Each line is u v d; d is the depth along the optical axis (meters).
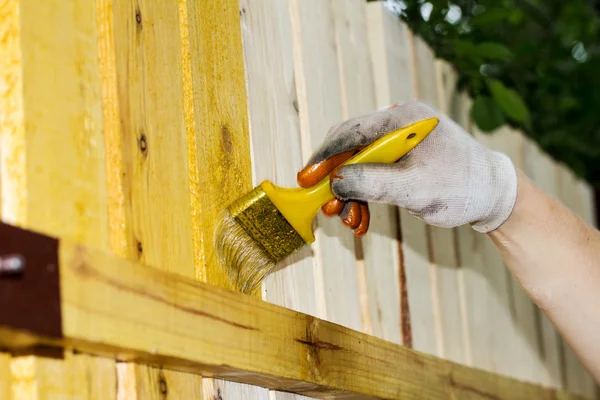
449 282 2.53
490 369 2.73
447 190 1.57
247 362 1.40
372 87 2.32
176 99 1.50
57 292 1.05
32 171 1.17
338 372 1.66
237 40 1.71
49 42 1.24
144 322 1.19
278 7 1.91
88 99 1.31
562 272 1.75
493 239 1.78
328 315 1.88
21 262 0.98
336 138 1.55
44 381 1.15
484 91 2.87
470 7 3.46
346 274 1.99
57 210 1.21
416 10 2.96
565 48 4.13
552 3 4.55
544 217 1.73
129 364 1.29
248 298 1.43
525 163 3.41
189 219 1.48
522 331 3.07
